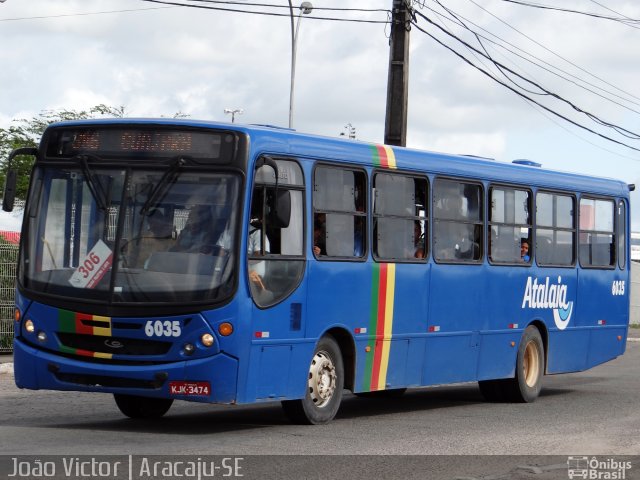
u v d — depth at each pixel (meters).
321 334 14.13
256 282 13.02
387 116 25.64
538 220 18.94
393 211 15.55
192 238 12.76
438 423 15.09
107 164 13.08
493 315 17.75
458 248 16.97
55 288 12.98
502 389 18.62
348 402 18.50
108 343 12.77
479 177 17.41
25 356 13.11
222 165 12.87
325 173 14.30
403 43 25.59
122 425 13.90
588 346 20.41
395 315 15.56
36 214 13.35
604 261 20.81
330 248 14.34
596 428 14.72
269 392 13.28
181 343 12.56
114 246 12.81
